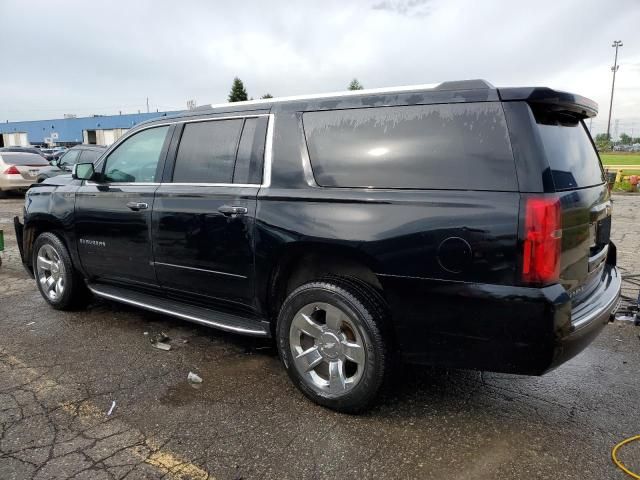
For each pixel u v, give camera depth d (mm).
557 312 2471
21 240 5453
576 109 2912
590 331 2748
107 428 2959
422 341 2818
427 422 3031
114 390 3424
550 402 3270
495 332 2596
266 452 2732
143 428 2963
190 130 3955
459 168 2688
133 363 3854
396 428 2965
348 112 3121
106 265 4496
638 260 7059
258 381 3557
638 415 3111
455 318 2680
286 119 3377
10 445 2787
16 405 3221
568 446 2791
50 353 4039
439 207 2676
